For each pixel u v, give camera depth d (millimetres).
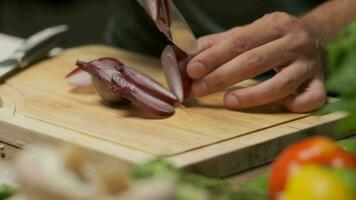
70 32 1456
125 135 721
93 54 1008
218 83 792
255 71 789
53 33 1004
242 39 793
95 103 811
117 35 1126
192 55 803
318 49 816
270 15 812
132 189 433
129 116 772
